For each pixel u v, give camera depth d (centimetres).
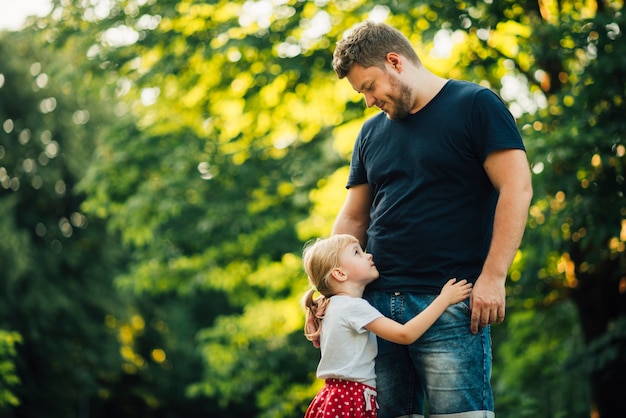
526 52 848
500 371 1155
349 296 346
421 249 331
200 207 1133
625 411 898
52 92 1992
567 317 1095
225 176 1129
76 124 2062
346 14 1016
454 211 330
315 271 351
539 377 1095
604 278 923
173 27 1096
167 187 1138
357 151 366
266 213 1123
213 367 1303
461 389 325
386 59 331
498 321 319
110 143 1191
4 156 1998
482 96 327
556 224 803
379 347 348
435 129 331
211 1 1059
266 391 1263
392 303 337
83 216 2100
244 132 1134
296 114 1120
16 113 1995
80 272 2081
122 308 2136
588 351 893
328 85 1054
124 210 1165
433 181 331
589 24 806
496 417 956
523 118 823
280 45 1030
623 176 796
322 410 344
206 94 1112
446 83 338
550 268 947
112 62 1109
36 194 2056
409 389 344
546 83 937
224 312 2617
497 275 316
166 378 2469
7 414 1609
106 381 2345
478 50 919
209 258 1173
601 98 798
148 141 1171
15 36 1238
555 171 791
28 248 1847
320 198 1128
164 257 1198
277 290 1238
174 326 2455
